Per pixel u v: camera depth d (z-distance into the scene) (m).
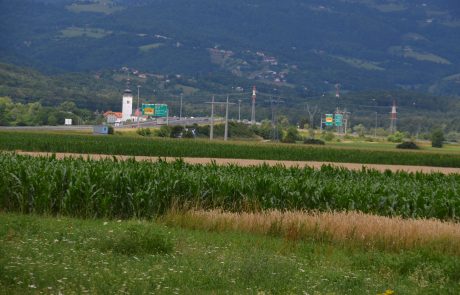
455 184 57.03
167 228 32.56
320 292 20.86
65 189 39.84
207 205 41.72
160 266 22.66
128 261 23.55
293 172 59.75
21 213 38.81
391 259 25.92
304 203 42.00
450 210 40.53
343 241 30.36
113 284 20.12
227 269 22.81
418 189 46.91
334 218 32.59
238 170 55.75
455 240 29.80
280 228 32.44
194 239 29.28
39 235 28.73
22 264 21.73
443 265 24.75
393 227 30.91
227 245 28.47
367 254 27.44
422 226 31.50
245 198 41.56
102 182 39.94
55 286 19.58
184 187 41.34
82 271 21.55
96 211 39.06
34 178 39.84
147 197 39.47
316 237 31.20
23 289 19.02
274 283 21.36
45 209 38.84
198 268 22.92
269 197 42.16
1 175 40.44
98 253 24.67
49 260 23.09
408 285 22.80
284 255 27.31
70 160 55.72
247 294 19.92
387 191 44.03
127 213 39.75
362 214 35.91
